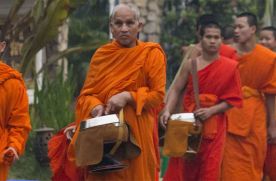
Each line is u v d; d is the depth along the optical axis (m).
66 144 11.96
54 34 18.64
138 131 11.40
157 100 11.34
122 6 11.42
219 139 13.53
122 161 11.31
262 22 28.19
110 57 11.44
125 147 11.31
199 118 13.48
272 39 17.02
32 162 18.59
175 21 28.89
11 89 10.69
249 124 14.56
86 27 28.22
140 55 11.38
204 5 28.72
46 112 20.09
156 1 28.80
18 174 18.17
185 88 13.89
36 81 20.23
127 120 11.34
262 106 14.89
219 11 28.77
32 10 18.81
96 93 11.51
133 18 11.38
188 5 28.98
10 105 10.71
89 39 28.22
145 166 11.48
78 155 11.17
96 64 11.53
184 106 13.82
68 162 11.91
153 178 11.62
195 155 13.34
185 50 14.67
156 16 28.77
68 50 19.95
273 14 30.53
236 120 14.53
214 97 13.60
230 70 13.62
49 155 12.04
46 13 18.48
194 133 13.28
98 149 11.05
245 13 15.04
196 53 14.09
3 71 10.72
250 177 14.55
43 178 18.31
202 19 13.78
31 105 21.47
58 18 18.44
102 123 11.02
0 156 10.61
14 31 19.33
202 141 13.51
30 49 18.94
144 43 11.50
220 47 13.77
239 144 14.53
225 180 14.38
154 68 11.37
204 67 13.65
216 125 13.57
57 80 20.72
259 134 14.71
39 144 18.38
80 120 11.59
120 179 11.34
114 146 11.15
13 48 21.56
